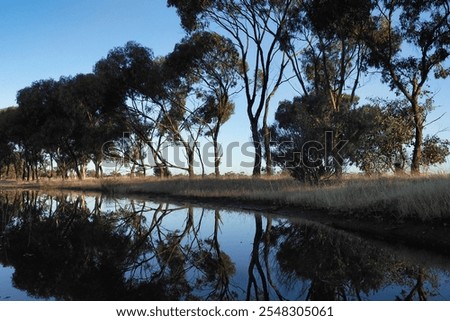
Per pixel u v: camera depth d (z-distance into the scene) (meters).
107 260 8.33
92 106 39.84
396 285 6.14
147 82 36.59
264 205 17.28
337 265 7.41
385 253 8.21
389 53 23.16
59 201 25.12
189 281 6.69
